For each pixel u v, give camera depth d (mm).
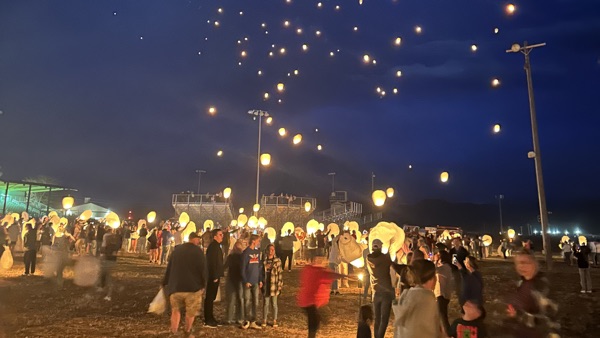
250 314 9344
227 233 17812
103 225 18797
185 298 7156
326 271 7191
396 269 6914
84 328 7992
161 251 20172
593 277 18234
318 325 7059
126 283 13547
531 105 22438
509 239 32844
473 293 6547
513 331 4156
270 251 8961
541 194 21812
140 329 8062
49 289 12039
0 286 12203
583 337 8539
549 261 21078
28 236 14789
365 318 6066
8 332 7559
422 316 3975
